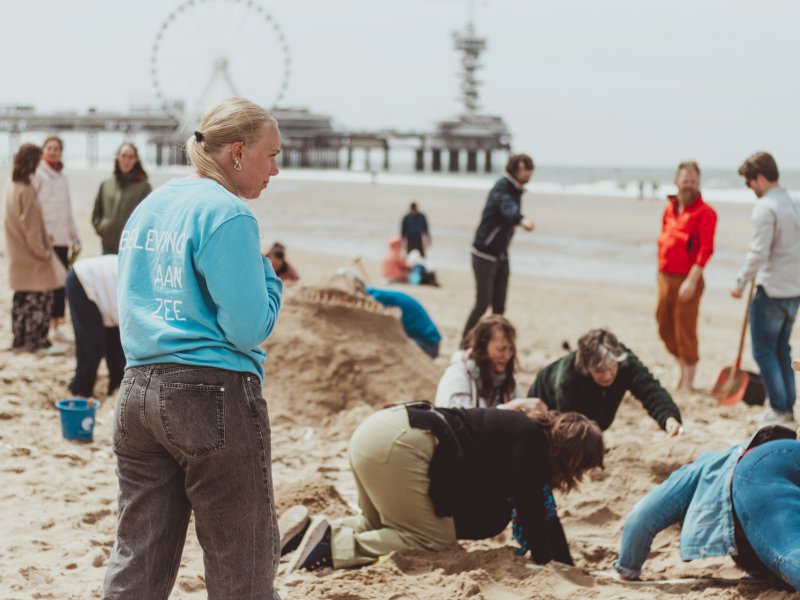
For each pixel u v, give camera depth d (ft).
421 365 24.12
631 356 17.44
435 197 161.38
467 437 13.61
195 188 8.79
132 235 8.95
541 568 13.30
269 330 8.71
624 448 17.46
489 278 29.76
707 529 12.35
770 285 23.20
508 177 29.17
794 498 11.76
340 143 457.68
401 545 13.82
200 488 8.54
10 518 15.02
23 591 12.17
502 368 17.46
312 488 16.35
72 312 22.67
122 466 8.82
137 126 449.89
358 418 21.95
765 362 23.57
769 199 23.08
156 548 8.74
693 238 27.40
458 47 465.06
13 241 27.45
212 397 8.37
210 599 8.72
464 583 12.37
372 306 24.30
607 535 15.69
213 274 8.35
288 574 13.43
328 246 84.07
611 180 395.75
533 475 13.44
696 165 27.25
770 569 11.87
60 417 20.45
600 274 67.26
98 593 12.41
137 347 8.55
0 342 28.94
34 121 458.09
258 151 9.00
